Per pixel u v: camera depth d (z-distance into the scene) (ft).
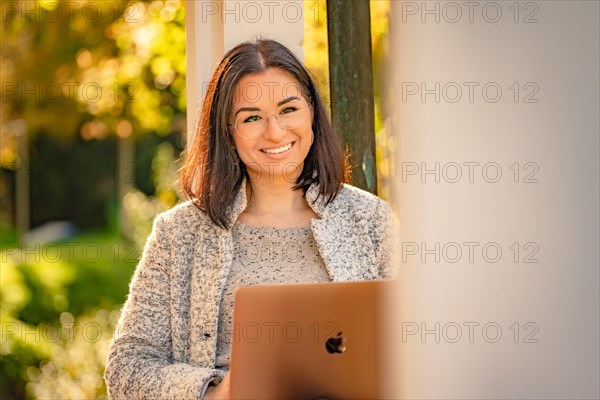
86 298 31.07
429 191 5.36
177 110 29.68
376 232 10.31
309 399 8.16
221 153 10.06
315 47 15.81
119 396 9.78
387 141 14.28
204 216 10.16
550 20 5.36
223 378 9.24
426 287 5.42
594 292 5.43
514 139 5.36
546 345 5.46
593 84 5.37
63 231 44.04
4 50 32.48
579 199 5.38
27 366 24.84
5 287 28.32
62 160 44.24
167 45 21.97
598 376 5.44
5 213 41.16
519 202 5.39
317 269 10.01
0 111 33.50
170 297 10.07
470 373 5.47
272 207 10.28
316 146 10.25
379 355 8.15
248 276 9.91
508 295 5.43
